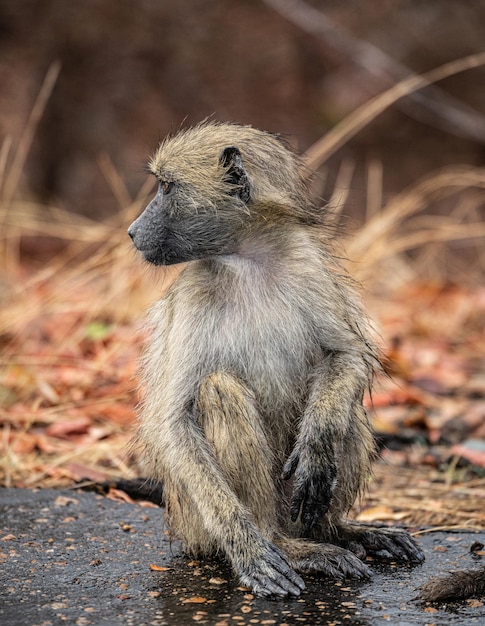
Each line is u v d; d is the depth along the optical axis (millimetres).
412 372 14734
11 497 9398
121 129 26734
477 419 12750
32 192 23922
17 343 14570
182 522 8008
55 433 11648
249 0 28781
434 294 19203
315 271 8055
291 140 25922
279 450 8141
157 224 8289
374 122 27297
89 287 16844
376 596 7191
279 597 7148
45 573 7598
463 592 7121
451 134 27469
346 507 8172
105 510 9133
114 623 6633
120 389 12914
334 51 28125
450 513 9688
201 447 7746
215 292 8109
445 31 27938
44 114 25500
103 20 27547
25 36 26531
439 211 24375
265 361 7977
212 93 27828
